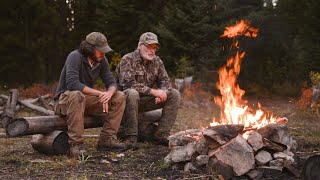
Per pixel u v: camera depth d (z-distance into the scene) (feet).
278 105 42.19
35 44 65.67
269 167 15.02
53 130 18.54
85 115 19.72
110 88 19.24
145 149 20.12
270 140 15.80
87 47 18.80
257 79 52.54
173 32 49.49
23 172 15.64
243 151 14.89
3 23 63.52
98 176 15.26
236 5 52.26
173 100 21.12
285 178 14.93
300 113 33.86
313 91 35.22
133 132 20.26
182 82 43.37
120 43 55.06
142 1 53.83
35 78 65.16
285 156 15.47
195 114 34.71
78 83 18.39
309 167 13.83
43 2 67.05
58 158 17.92
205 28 48.42
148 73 21.11
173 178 15.08
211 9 49.83
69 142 18.17
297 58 54.65
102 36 19.03
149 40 20.54
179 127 28.02
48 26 68.59
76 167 16.46
